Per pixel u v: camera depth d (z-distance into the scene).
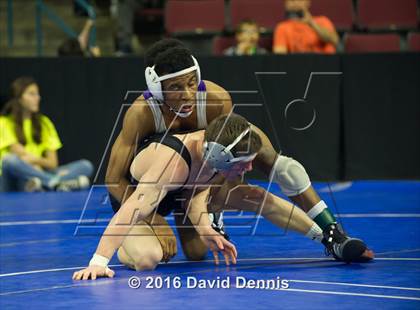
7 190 8.39
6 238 5.04
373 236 4.82
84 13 12.28
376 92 8.48
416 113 8.54
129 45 11.09
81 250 4.50
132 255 3.79
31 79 8.30
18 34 12.02
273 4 10.12
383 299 3.05
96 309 2.97
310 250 4.34
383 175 8.59
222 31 10.06
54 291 3.33
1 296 3.26
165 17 10.28
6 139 8.31
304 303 3.01
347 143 8.48
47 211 6.54
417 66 8.49
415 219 5.62
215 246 3.75
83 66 8.46
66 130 8.50
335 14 10.16
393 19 10.25
